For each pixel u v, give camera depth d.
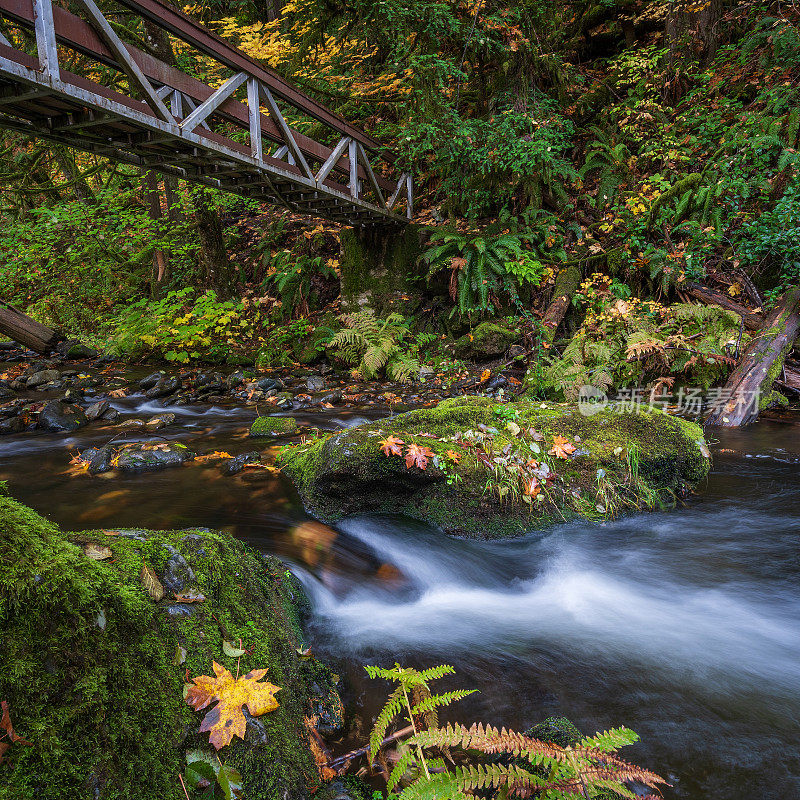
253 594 1.83
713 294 7.23
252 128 5.82
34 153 11.84
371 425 3.84
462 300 8.38
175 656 1.35
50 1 3.59
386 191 9.61
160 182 12.40
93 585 1.25
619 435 3.84
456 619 2.56
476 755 1.64
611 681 2.06
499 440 3.67
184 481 4.14
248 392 7.59
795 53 8.70
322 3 10.04
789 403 6.20
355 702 1.94
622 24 11.52
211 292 10.23
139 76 4.31
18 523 1.29
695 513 3.68
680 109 9.79
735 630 2.42
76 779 1.04
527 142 8.61
